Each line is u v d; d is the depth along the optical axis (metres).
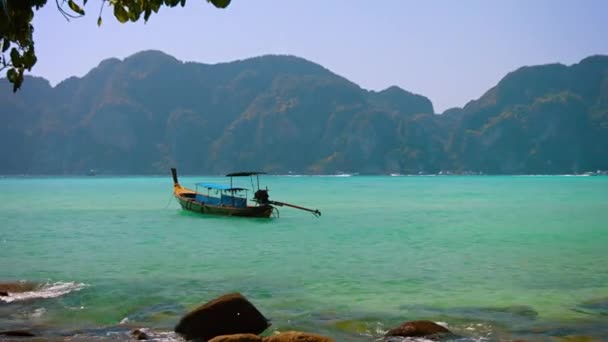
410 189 128.12
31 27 5.22
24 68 5.35
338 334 13.20
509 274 20.97
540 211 55.97
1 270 21.75
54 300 16.42
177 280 19.78
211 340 11.16
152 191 115.25
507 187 138.75
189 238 33.47
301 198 86.00
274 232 37.03
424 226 40.91
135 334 12.77
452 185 161.12
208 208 49.31
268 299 16.81
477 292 17.78
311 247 29.20
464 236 34.28
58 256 25.70
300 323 14.11
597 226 40.09
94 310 15.34
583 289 18.20
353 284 19.12
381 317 14.70
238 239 32.97
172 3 5.06
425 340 12.52
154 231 37.59
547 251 27.45
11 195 96.12
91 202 73.94
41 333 12.99
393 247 29.16
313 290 18.16
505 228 39.16
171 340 12.54
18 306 15.66
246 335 11.20
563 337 12.80
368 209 60.81
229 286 18.75
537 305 15.98
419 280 19.84
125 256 25.72
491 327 13.67
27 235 35.03
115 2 5.09
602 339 12.64
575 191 109.94
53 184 181.25
